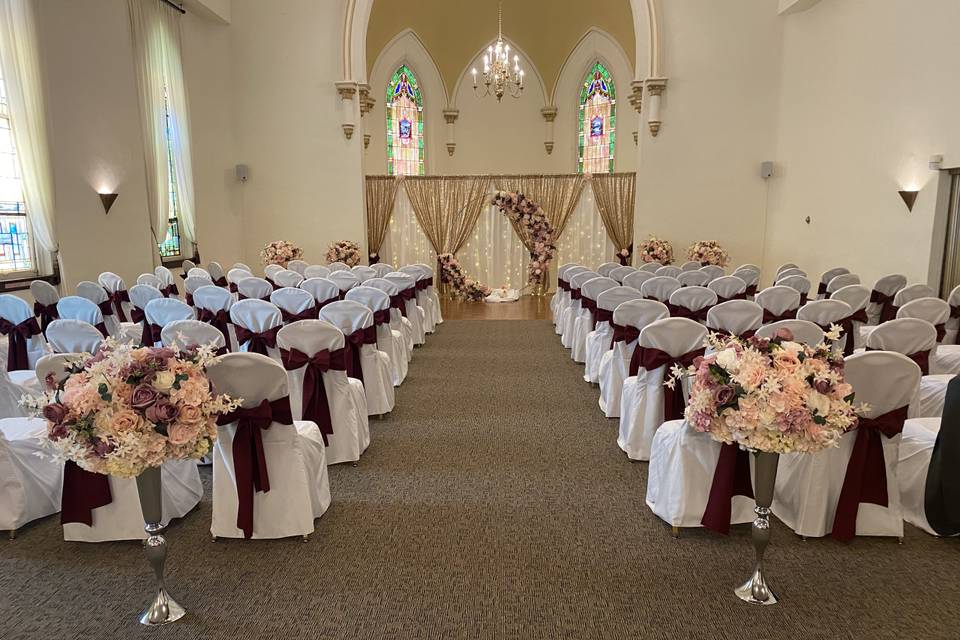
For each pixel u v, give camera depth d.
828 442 2.31
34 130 6.92
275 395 2.88
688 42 10.68
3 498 3.07
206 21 10.73
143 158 8.84
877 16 8.23
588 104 16.09
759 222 10.98
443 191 12.09
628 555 2.92
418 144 16.36
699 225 11.04
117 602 2.60
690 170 10.93
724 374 2.38
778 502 3.22
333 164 11.37
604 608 2.53
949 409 2.84
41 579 2.75
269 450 2.98
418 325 7.53
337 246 11.14
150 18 9.12
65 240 7.59
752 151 10.80
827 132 9.41
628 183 11.74
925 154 7.36
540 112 16.23
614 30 15.14
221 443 2.96
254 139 11.36
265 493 3.01
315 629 2.42
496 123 16.30
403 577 2.75
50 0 7.32
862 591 2.64
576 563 2.86
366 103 11.68
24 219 7.12
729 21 10.58
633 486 3.65
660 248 10.64
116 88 8.32
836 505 3.03
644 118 10.89
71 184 7.66
